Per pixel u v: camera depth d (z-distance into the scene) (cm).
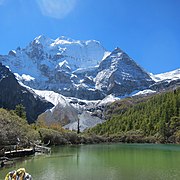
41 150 10450
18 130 8794
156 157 8475
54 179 4791
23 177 3438
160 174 5306
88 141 19800
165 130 19912
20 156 8319
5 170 5572
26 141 9600
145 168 6059
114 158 8188
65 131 19125
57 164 6675
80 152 10519
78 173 5372
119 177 4994
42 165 6444
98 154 9556
